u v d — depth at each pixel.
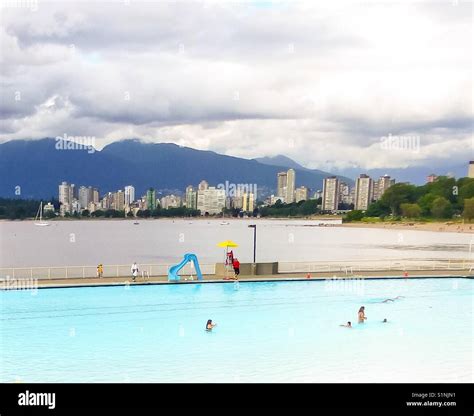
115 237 163.25
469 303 31.66
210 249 117.75
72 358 20.67
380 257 86.56
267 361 20.42
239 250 113.31
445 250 102.31
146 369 19.48
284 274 38.81
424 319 27.75
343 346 22.50
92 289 32.97
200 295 32.53
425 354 21.44
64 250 115.06
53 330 24.80
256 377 18.80
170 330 24.97
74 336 23.78
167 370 19.34
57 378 18.58
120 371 19.25
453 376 18.98
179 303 30.53
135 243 138.00
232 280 35.88
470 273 40.03
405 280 38.41
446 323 26.80
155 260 90.19
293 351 21.69
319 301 31.91
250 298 32.19
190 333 24.42
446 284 37.56
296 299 32.22
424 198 167.50
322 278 37.59
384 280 38.31
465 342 23.19
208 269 50.03
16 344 22.50
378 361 20.52
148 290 33.34
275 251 110.88
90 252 109.62
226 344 22.66
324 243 135.75
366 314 28.69
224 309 29.59
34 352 21.44
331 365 20.03
